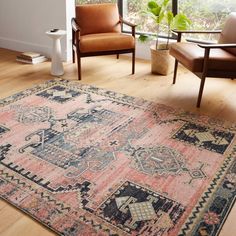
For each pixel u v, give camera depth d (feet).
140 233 5.26
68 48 13.91
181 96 10.55
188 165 7.02
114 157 7.26
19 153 7.32
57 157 7.22
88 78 11.92
